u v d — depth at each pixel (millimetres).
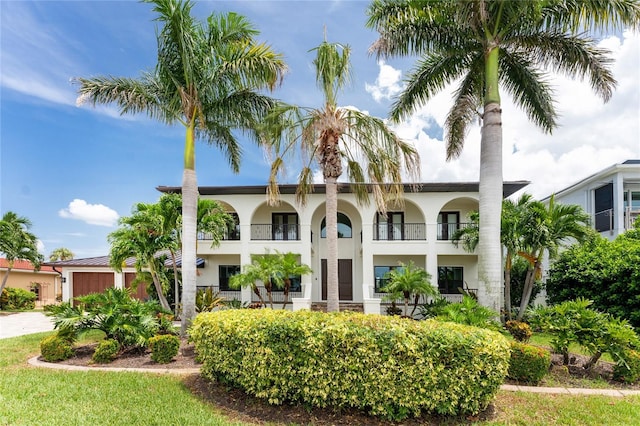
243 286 14875
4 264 25844
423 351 4617
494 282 8820
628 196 17062
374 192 8750
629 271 10414
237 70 9695
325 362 4773
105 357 7480
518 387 6016
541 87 11188
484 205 9188
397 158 8680
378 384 4598
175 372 6820
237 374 5371
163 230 12000
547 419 4859
